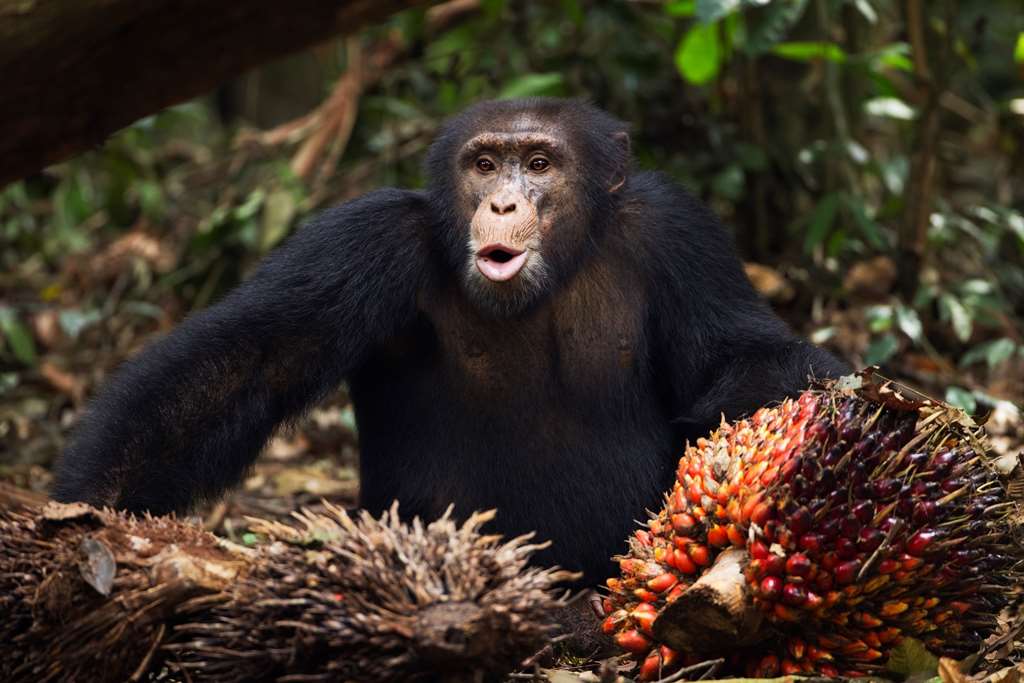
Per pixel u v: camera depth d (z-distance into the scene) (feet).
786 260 37.01
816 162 37.91
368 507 21.83
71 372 37.99
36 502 21.16
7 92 21.48
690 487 15.24
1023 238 36.86
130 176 46.68
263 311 20.20
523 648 13.52
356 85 43.52
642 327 21.94
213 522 26.78
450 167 21.50
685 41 34.88
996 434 28.37
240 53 22.24
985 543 15.26
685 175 37.88
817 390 17.70
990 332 35.09
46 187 50.67
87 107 22.34
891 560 14.40
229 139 50.14
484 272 19.79
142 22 21.21
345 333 20.77
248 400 19.75
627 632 15.47
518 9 42.42
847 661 14.99
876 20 36.52
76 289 43.21
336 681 13.20
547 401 21.24
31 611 14.26
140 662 14.21
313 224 21.65
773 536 14.25
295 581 13.53
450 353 21.40
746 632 14.32
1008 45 54.13
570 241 21.40
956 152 44.24
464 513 20.92
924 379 32.35
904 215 34.99
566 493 20.94
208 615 14.19
